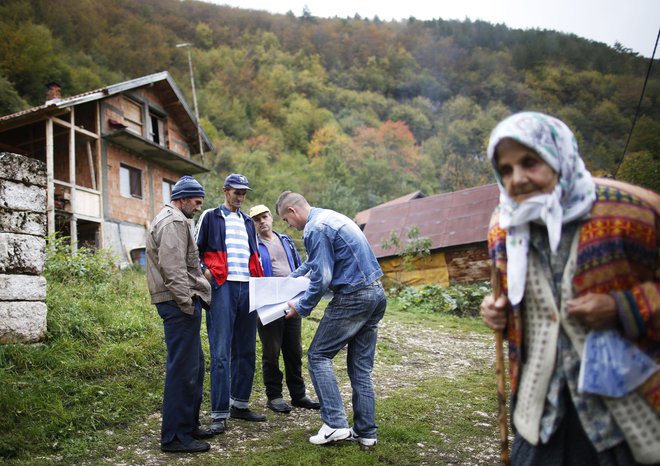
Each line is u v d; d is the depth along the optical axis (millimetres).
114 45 71438
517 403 1749
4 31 44656
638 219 1524
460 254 16500
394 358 6965
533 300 1677
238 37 107875
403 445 3709
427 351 7574
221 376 4035
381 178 62250
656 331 1474
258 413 4461
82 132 16391
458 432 4031
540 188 1603
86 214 16438
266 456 3426
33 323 4961
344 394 5129
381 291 3695
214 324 4121
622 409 1501
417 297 12664
